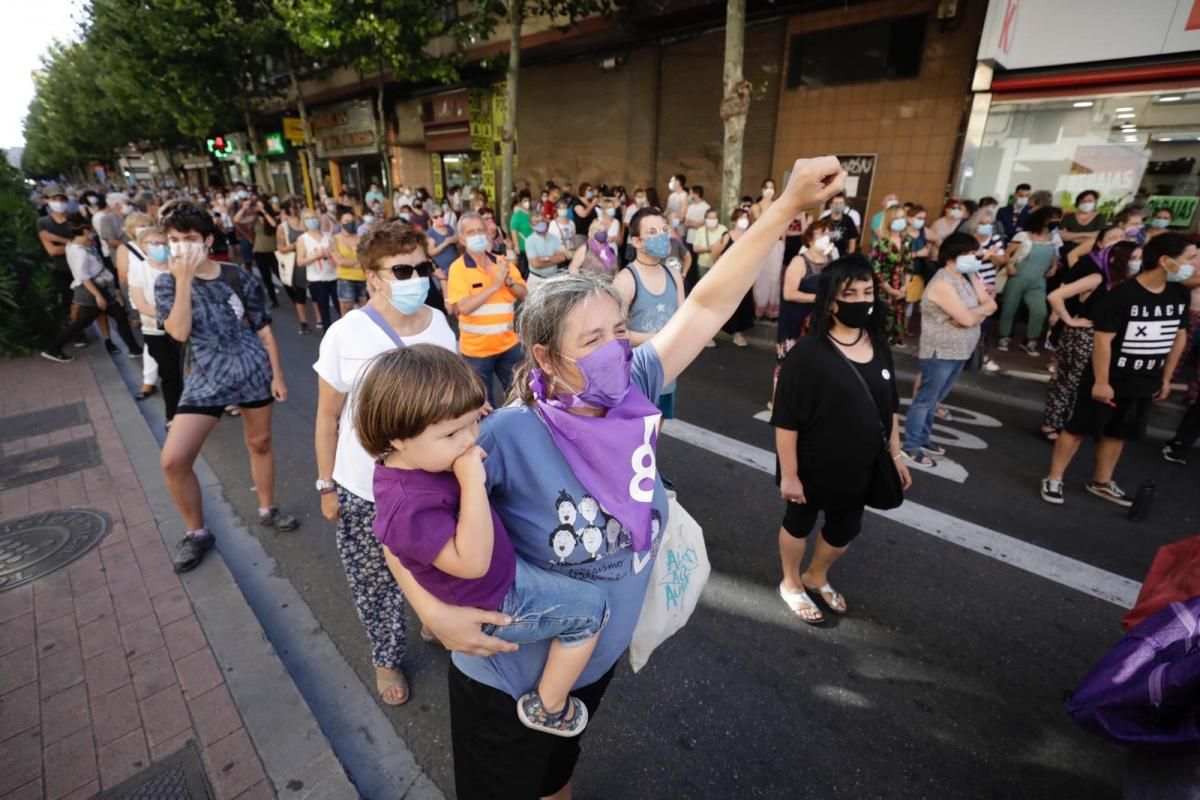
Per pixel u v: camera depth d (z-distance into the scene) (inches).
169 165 2011.6
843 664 108.8
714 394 245.6
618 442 51.6
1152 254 139.2
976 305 170.6
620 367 51.6
